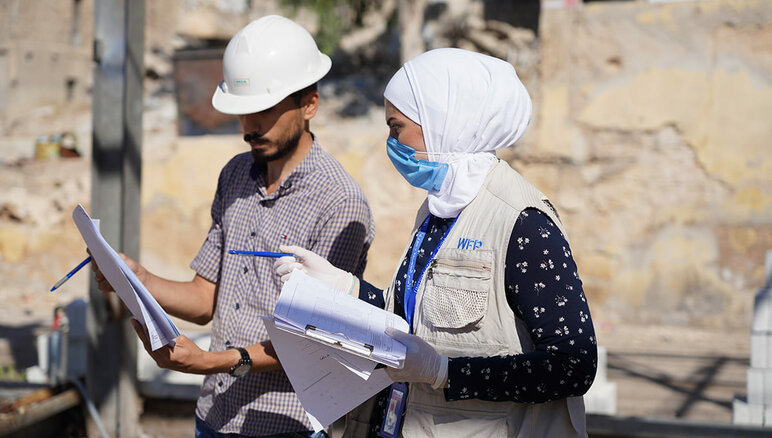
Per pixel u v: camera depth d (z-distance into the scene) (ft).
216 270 9.02
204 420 8.54
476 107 6.31
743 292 30.40
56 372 16.56
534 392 5.70
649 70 31.24
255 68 8.15
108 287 7.96
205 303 9.01
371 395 6.41
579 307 5.75
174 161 33.83
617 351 25.90
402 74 6.59
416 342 5.85
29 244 38.14
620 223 31.37
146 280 8.68
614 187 31.48
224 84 8.62
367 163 31.63
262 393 8.09
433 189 6.51
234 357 7.57
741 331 30.17
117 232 15.06
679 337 28.86
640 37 31.27
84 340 16.01
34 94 62.34
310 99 8.52
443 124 6.35
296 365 6.49
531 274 5.83
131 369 15.49
